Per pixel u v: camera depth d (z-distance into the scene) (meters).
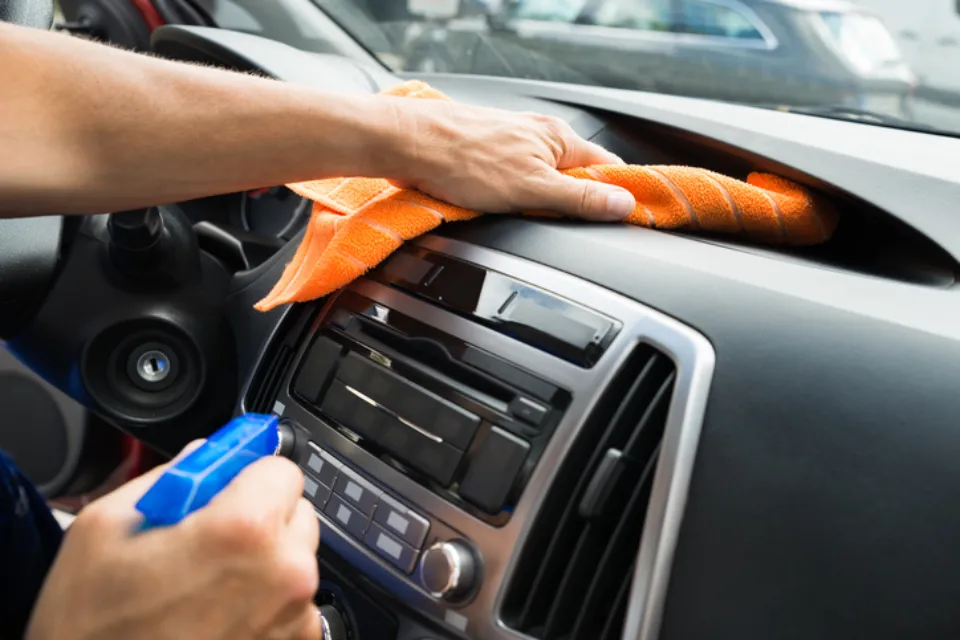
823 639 0.43
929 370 0.45
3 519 0.30
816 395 0.45
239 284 0.79
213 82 0.50
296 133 0.52
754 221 0.62
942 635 0.42
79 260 0.74
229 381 0.78
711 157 0.75
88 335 0.74
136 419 0.75
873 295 0.50
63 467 0.97
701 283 0.50
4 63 0.42
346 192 0.64
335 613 0.58
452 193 0.59
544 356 0.51
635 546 0.49
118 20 1.33
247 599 0.23
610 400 0.49
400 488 0.54
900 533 0.43
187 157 0.49
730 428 0.46
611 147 0.80
